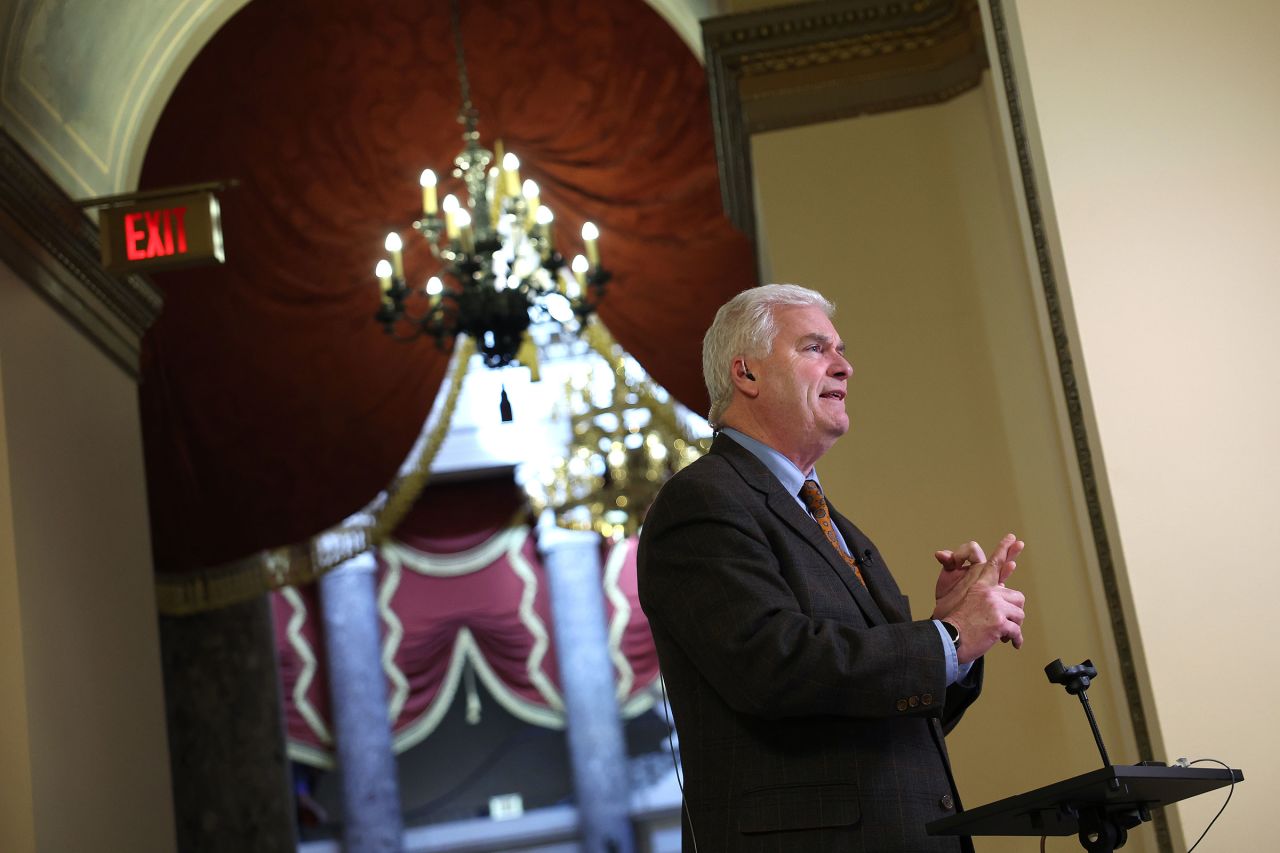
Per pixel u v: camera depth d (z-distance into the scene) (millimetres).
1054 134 3826
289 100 7863
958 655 2439
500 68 7875
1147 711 3521
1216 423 3611
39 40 5973
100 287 6445
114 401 6570
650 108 7805
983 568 2570
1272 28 3857
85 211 6246
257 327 7949
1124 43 3875
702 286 7684
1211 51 3855
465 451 15234
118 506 6391
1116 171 3785
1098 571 3760
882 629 2428
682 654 2590
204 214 5949
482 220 7340
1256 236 3723
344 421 7945
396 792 14719
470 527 15617
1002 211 6047
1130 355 3670
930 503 5855
